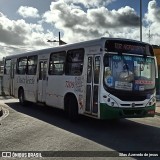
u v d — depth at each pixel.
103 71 11.23
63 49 14.17
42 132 10.95
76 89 12.81
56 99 14.61
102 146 9.01
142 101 11.65
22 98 19.00
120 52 11.52
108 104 11.14
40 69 16.48
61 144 9.18
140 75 11.77
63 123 12.92
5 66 22.14
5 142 9.38
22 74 18.91
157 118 14.82
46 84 15.66
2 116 14.86
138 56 11.85
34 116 14.90
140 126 12.53
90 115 11.81
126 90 11.40
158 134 10.89
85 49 12.38
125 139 9.99
